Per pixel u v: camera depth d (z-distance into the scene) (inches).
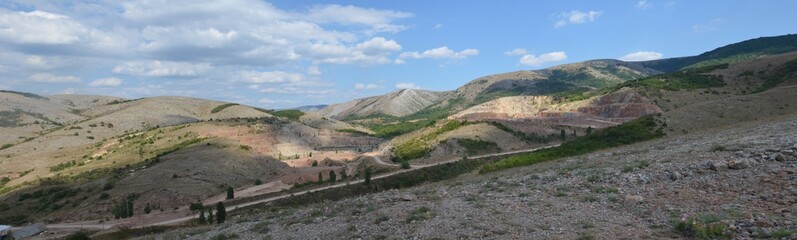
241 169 5044.3
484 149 4618.6
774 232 467.5
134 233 2288.4
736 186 693.3
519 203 812.6
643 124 2546.8
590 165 1234.6
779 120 1756.9
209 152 5359.3
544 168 1497.3
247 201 3267.7
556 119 6166.3
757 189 656.4
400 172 3732.8
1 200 4347.9
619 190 818.8
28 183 4852.4
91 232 2760.8
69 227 3206.2
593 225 609.0
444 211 803.4
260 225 941.2
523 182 1080.2
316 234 772.6
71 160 6186.0
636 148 1643.7
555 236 577.6
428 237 644.7
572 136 5187.0
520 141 4921.3
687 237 514.0
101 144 7145.7
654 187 792.3
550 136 5216.5
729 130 1701.5
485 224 675.4
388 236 679.1
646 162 1002.7
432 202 911.7
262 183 4751.5
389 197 1019.9
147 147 6392.7
